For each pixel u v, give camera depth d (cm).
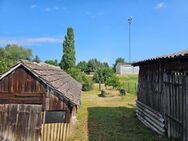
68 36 6612
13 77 1429
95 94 3950
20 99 1420
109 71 4731
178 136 1188
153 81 1623
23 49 11900
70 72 4503
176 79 1216
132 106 2680
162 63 1442
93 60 8488
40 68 1630
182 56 1020
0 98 1429
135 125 1770
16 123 1416
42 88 1412
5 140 1415
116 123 1844
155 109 1571
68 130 1417
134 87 4631
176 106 1212
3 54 9388
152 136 1454
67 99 1396
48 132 1412
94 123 1855
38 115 1409
